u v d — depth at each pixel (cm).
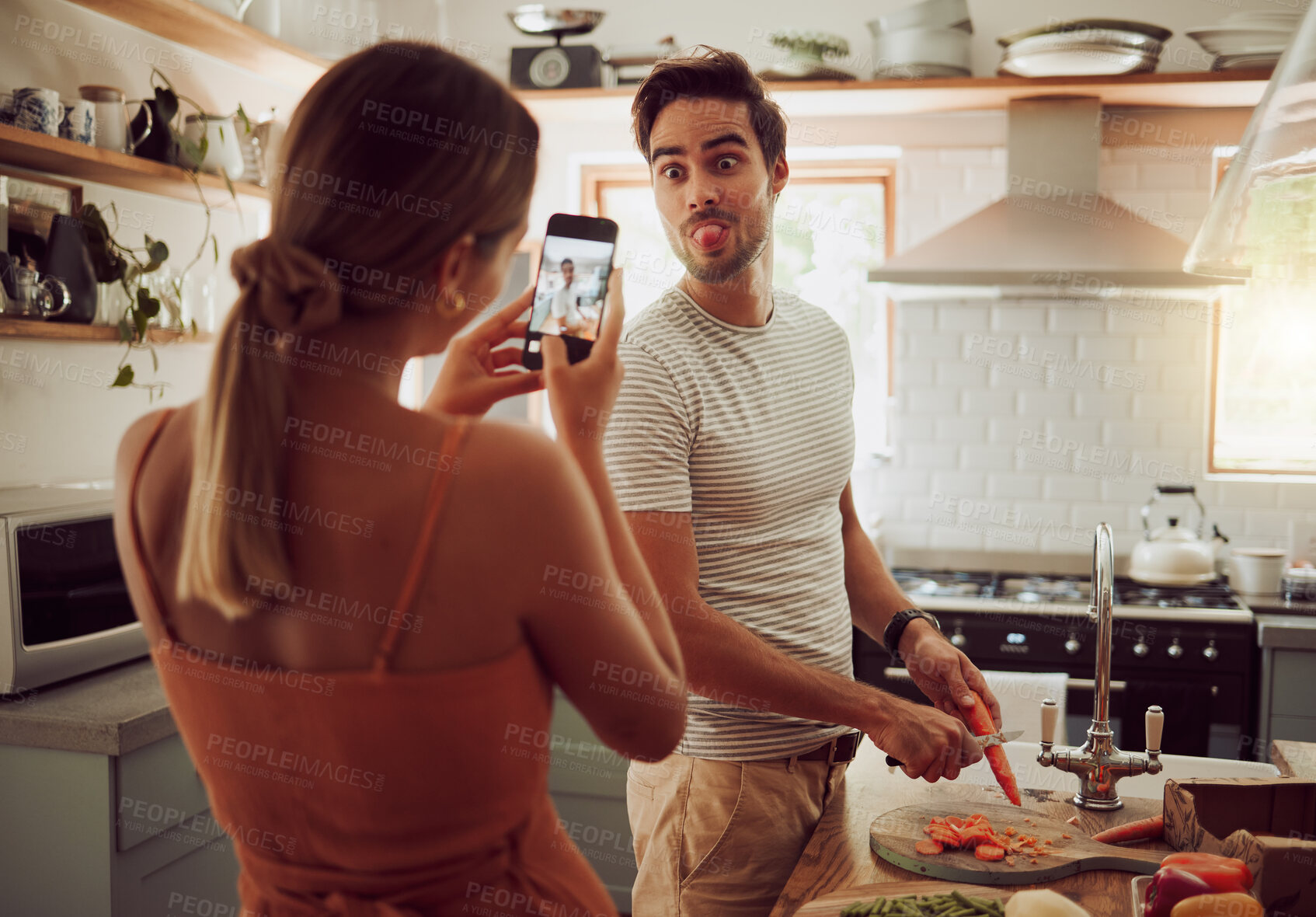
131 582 70
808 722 142
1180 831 118
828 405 155
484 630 66
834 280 348
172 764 190
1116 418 329
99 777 176
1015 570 336
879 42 304
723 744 139
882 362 349
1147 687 272
